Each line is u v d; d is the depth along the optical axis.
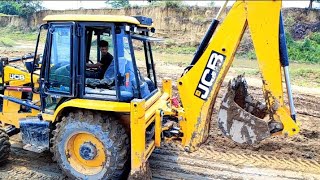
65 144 4.66
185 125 4.61
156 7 27.19
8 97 5.31
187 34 25.03
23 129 5.06
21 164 5.38
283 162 5.78
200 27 24.78
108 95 4.57
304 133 7.04
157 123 4.71
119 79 4.52
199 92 4.46
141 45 5.82
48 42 4.63
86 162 4.73
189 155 5.90
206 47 4.46
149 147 4.61
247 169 5.49
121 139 4.48
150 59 5.55
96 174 4.61
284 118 4.19
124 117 4.71
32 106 5.16
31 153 5.75
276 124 4.23
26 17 35.34
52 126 4.96
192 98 4.51
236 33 4.19
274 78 4.11
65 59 4.60
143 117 4.27
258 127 4.25
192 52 21.48
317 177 5.30
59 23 4.50
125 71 4.52
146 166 4.63
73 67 4.52
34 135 5.02
